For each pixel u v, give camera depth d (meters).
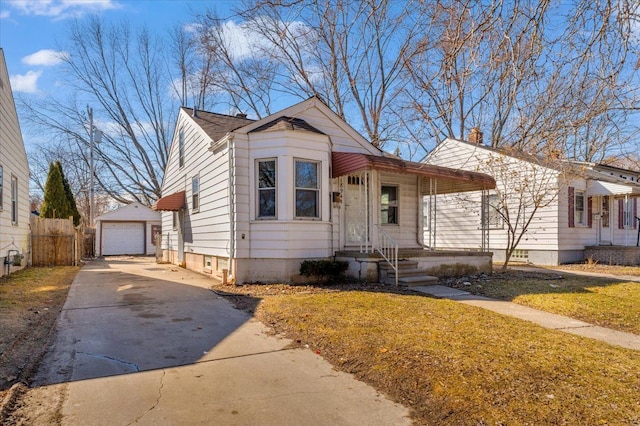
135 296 8.25
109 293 8.65
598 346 4.71
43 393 3.57
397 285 9.22
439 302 7.13
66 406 3.32
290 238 9.59
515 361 4.05
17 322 5.89
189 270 13.89
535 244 15.57
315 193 10.08
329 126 11.16
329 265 9.66
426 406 3.33
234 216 9.70
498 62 4.07
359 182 11.07
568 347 4.58
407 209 12.92
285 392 3.64
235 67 19.41
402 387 3.66
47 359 4.43
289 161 9.59
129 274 12.50
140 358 4.50
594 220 16.53
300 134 9.73
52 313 6.68
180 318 6.34
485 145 15.75
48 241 15.64
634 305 7.18
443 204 18.67
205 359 4.49
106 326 5.85
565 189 15.17
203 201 12.46
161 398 3.50
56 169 20.70
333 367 4.26
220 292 8.66
